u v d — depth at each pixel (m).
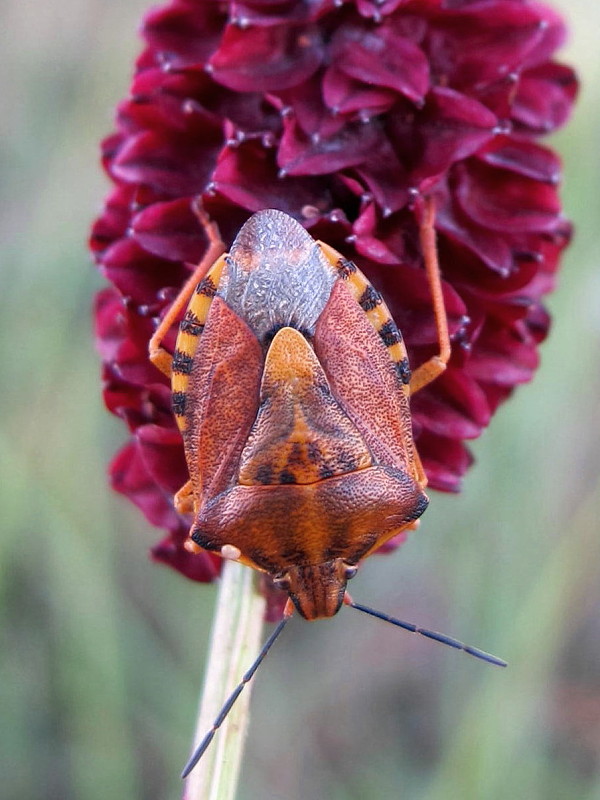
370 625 0.10
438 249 0.06
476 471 0.08
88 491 0.09
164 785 0.09
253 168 0.05
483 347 0.06
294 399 0.05
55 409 0.09
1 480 0.08
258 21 0.05
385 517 0.05
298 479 0.05
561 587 0.07
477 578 0.08
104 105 0.10
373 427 0.05
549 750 0.09
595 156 0.08
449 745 0.08
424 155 0.05
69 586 0.08
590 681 0.09
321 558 0.05
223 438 0.05
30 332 0.09
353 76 0.05
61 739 0.09
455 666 0.08
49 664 0.09
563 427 0.08
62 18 0.10
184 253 0.06
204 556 0.06
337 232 0.05
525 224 0.06
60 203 0.09
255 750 0.09
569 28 0.06
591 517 0.07
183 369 0.05
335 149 0.05
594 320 0.08
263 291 0.05
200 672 0.09
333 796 0.09
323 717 0.09
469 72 0.06
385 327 0.05
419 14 0.06
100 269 0.06
